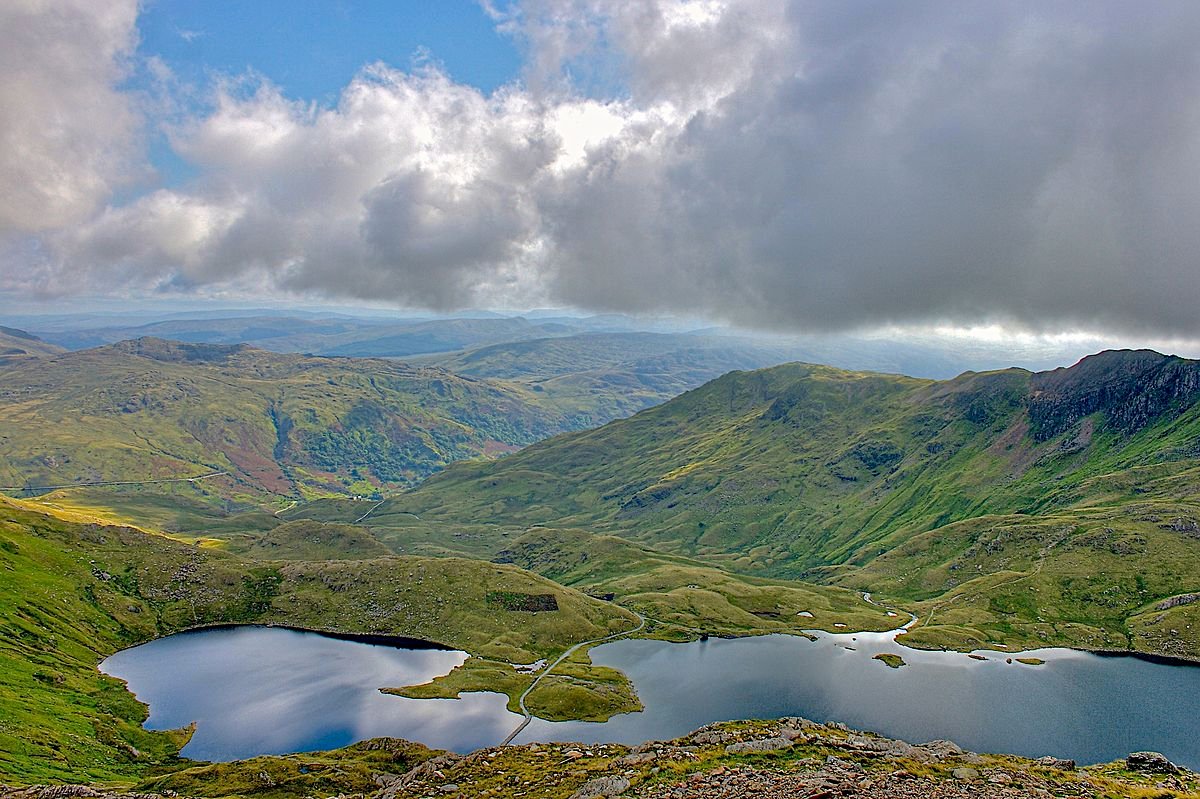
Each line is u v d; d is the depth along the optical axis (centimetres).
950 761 9344
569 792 8950
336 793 13962
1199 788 8838
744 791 7531
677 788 7975
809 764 8806
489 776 11025
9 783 13312
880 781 7819
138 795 12056
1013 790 7850
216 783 14312
